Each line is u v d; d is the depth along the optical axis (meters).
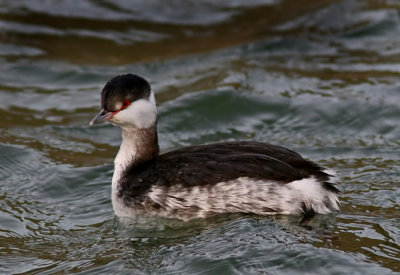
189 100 16.19
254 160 10.44
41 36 20.55
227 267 9.06
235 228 10.06
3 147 14.23
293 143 14.21
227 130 15.09
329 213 10.43
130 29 21.28
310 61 18.41
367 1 22.17
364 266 8.95
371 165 12.80
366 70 17.56
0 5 22.31
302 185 10.23
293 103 15.88
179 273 9.09
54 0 22.69
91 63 18.92
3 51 19.53
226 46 19.73
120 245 10.23
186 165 10.59
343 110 15.41
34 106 16.69
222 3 22.80
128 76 10.97
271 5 22.58
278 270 8.94
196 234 10.19
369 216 10.51
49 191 12.58
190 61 18.81
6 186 12.74
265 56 18.88
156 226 10.65
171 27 21.48
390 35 19.86
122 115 10.80
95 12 22.31
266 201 10.25
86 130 15.56
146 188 10.60
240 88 16.64
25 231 11.01
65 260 9.91
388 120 14.86
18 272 9.61
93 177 13.09
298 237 9.77
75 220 11.38
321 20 21.05
